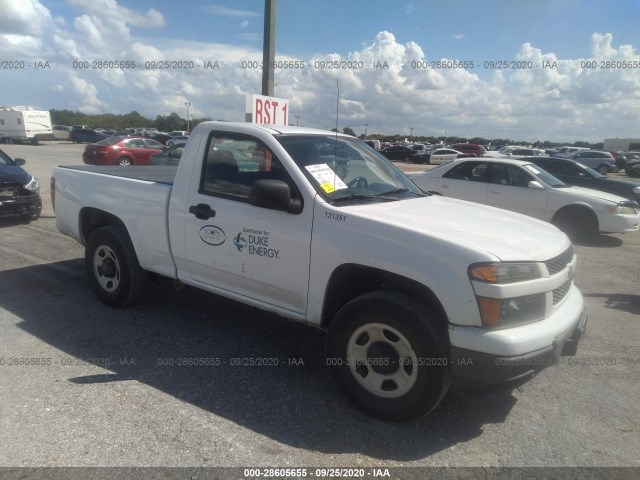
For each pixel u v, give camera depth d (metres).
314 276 3.44
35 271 6.05
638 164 35.09
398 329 3.03
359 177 4.07
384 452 2.89
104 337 4.28
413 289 3.11
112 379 3.58
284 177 3.63
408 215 3.46
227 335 4.43
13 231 8.22
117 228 4.80
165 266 4.43
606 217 9.19
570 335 3.23
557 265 3.25
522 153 35.94
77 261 6.54
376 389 3.21
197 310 4.98
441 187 10.68
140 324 4.58
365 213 3.36
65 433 2.94
